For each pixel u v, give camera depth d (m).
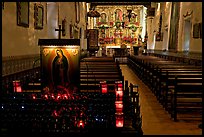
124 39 29.88
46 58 4.81
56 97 4.50
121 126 3.99
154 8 26.28
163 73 8.72
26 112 4.16
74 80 4.84
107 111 4.17
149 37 28.00
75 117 4.08
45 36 10.73
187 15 14.62
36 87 5.47
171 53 18.44
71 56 4.80
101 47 29.30
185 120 6.92
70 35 15.82
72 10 16.53
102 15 30.83
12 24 6.96
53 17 12.05
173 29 18.08
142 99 9.43
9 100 4.41
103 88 4.96
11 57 6.87
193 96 6.90
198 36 12.40
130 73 17.94
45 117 4.09
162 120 6.94
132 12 30.61
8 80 6.51
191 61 13.52
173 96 7.11
